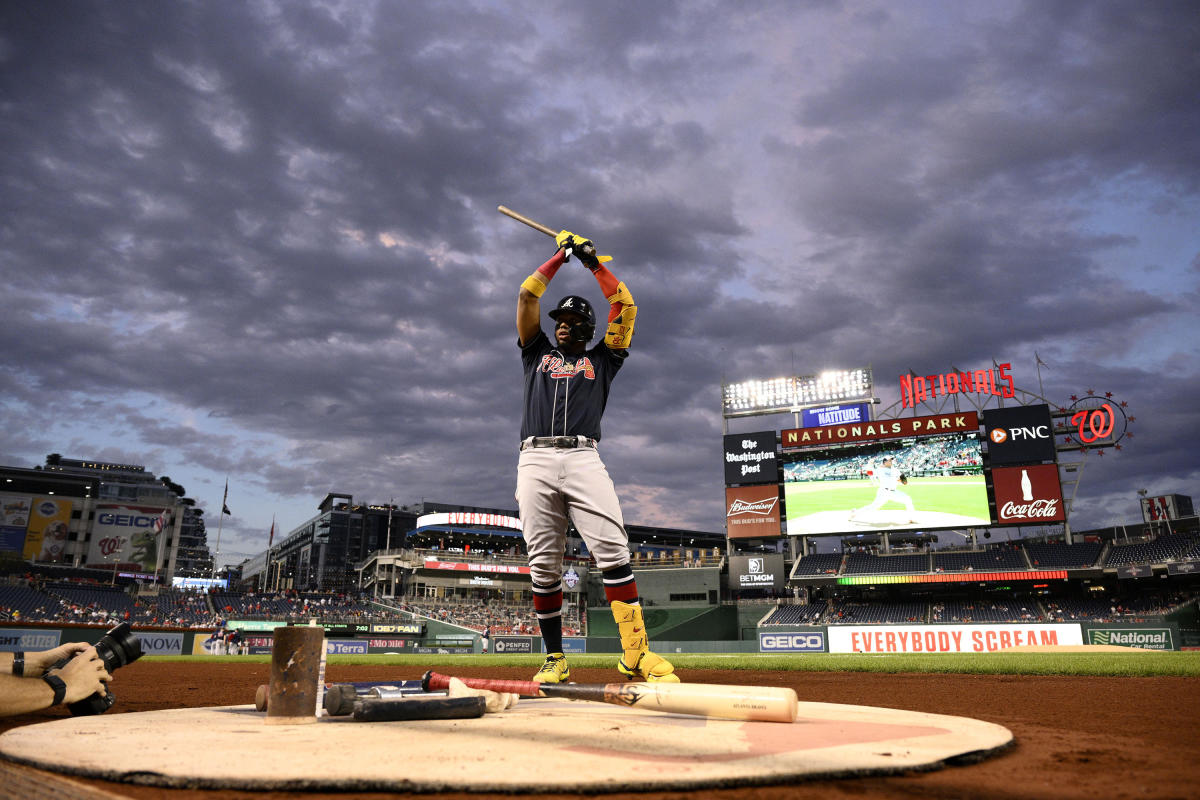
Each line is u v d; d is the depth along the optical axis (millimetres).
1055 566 47000
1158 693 5645
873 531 48531
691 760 2143
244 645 35375
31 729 2791
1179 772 2211
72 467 124812
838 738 2578
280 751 2246
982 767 2281
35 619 47031
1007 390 48719
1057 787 1990
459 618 62062
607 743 2434
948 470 47812
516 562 75000
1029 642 35188
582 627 63438
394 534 121500
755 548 71312
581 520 5262
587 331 5676
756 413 56312
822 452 51094
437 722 3031
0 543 69562
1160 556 43906
